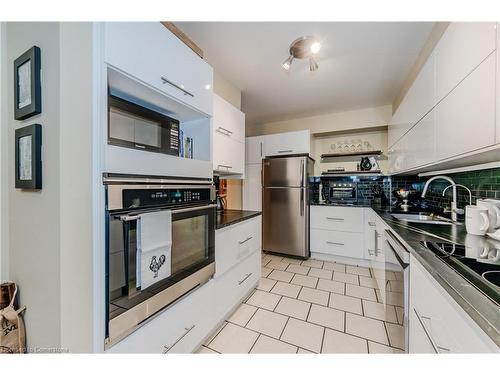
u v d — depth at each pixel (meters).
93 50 0.78
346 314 1.77
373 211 2.54
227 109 2.00
